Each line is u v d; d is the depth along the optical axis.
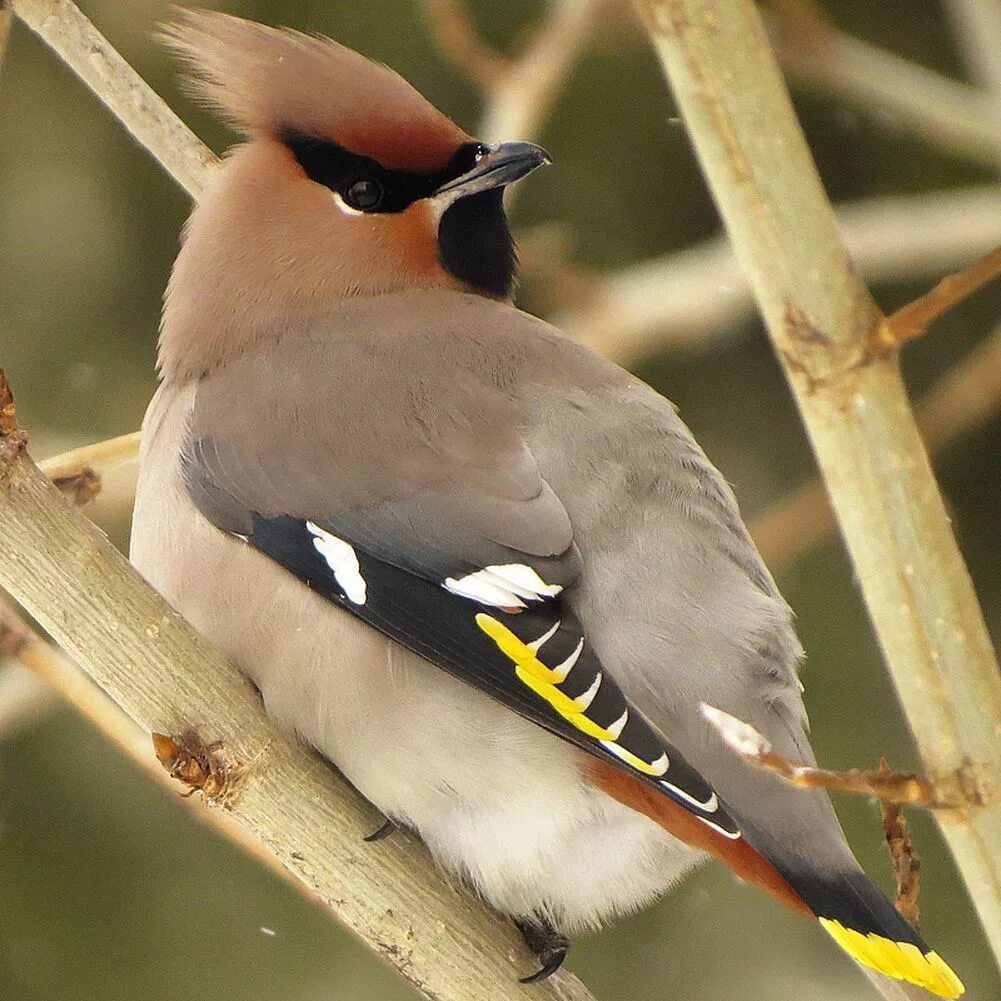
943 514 7.50
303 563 9.03
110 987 13.97
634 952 14.09
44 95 14.99
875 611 7.58
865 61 13.04
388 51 14.70
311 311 10.23
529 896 8.88
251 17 14.65
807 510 12.87
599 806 8.75
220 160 10.70
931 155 14.97
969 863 7.57
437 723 8.67
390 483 9.12
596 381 9.66
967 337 15.02
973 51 12.94
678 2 7.04
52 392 14.70
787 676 8.77
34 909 14.06
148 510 9.77
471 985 8.77
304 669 8.82
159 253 14.90
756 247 7.29
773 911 14.05
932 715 7.55
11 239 14.93
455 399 9.40
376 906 8.69
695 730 8.45
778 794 8.30
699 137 7.21
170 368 10.37
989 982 13.59
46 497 8.01
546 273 13.42
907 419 7.44
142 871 14.15
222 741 8.37
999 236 13.46
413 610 8.77
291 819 8.58
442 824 8.77
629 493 9.07
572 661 8.41
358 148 10.29
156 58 14.74
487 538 8.87
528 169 10.30
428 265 10.41
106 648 8.16
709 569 8.91
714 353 14.70
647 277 13.53
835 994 13.89
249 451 9.44
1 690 11.64
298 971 13.99
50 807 14.20
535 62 12.54
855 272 7.34
